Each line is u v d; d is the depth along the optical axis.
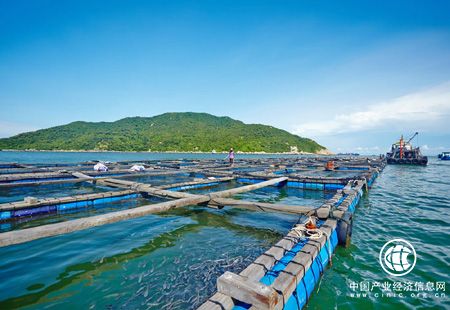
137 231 8.69
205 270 6.04
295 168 30.03
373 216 11.29
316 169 29.86
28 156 71.75
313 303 4.85
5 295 4.92
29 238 5.58
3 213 8.88
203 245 7.57
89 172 20.20
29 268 5.99
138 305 4.70
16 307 4.57
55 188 17.00
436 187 21.31
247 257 6.80
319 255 5.89
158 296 4.98
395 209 12.74
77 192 15.69
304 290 4.70
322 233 6.31
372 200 15.12
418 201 14.96
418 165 53.47
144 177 21.45
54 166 27.58
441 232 9.06
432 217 11.17
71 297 4.91
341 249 7.38
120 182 14.69
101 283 5.41
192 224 9.60
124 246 7.37
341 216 7.75
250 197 15.49
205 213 11.11
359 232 9.00
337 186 17.28
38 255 6.69
